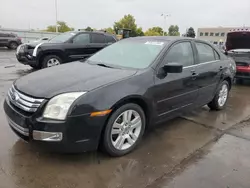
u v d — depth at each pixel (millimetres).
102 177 2730
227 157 3279
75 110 2652
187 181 2729
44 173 2742
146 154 3268
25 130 2729
